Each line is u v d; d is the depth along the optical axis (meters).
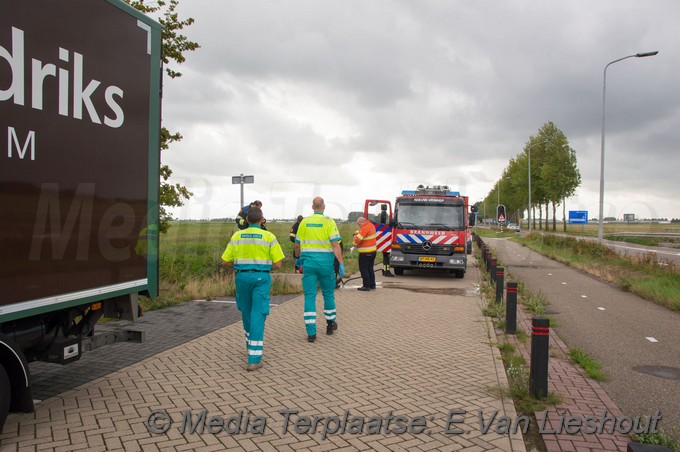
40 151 4.16
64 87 4.40
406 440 4.01
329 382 5.37
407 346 6.98
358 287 13.45
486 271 17.00
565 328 8.72
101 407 4.58
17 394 4.06
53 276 4.29
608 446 3.97
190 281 12.11
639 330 8.58
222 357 6.29
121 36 5.11
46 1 4.21
